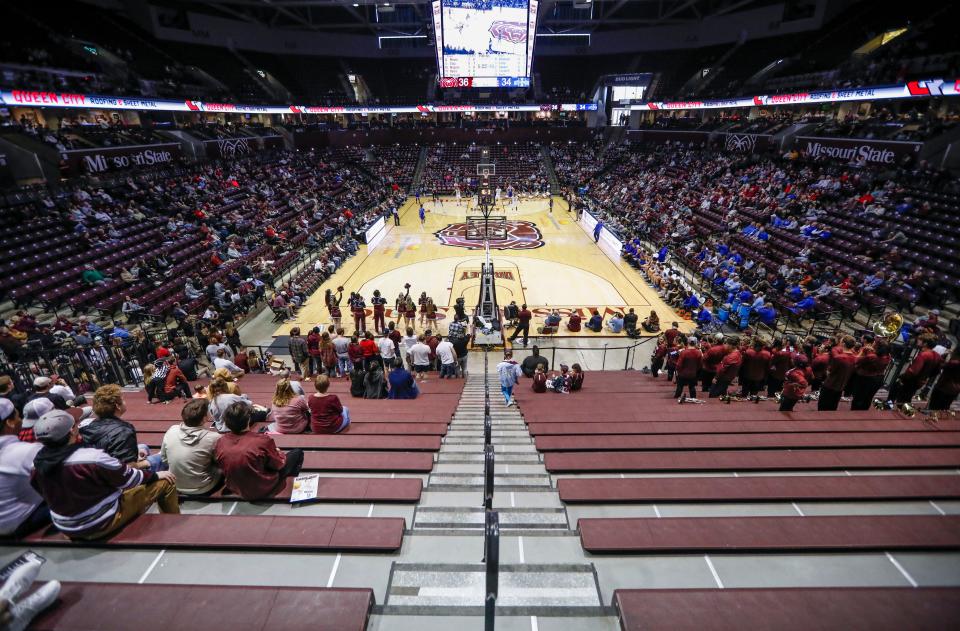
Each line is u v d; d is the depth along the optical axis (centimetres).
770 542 367
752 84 4278
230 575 343
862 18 3834
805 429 680
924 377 773
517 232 3316
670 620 288
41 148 2405
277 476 451
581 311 1991
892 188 2195
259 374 1312
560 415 812
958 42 2927
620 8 4941
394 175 4759
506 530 395
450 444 645
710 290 2100
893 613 291
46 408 445
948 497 446
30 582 282
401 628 297
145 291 1816
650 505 446
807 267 1908
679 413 811
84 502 346
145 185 2631
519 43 4147
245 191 3167
